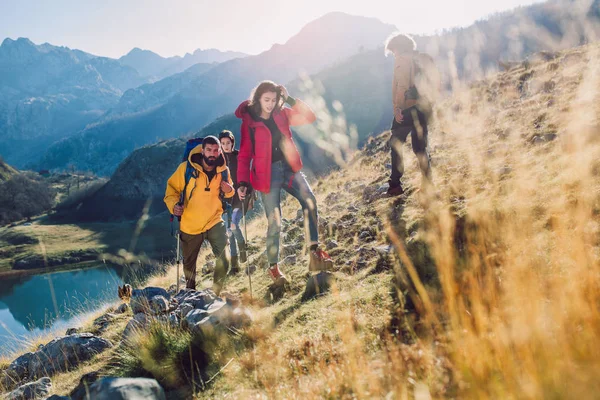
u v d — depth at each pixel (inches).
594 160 146.5
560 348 52.2
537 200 131.3
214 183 209.2
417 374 72.5
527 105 320.2
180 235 214.2
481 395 54.9
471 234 116.0
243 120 188.9
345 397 76.6
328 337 111.8
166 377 126.2
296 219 335.6
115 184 7268.7
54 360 169.5
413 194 224.1
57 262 3026.6
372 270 155.1
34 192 6299.2
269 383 101.2
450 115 349.4
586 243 92.7
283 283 188.9
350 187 354.6
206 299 183.8
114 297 301.6
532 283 69.7
